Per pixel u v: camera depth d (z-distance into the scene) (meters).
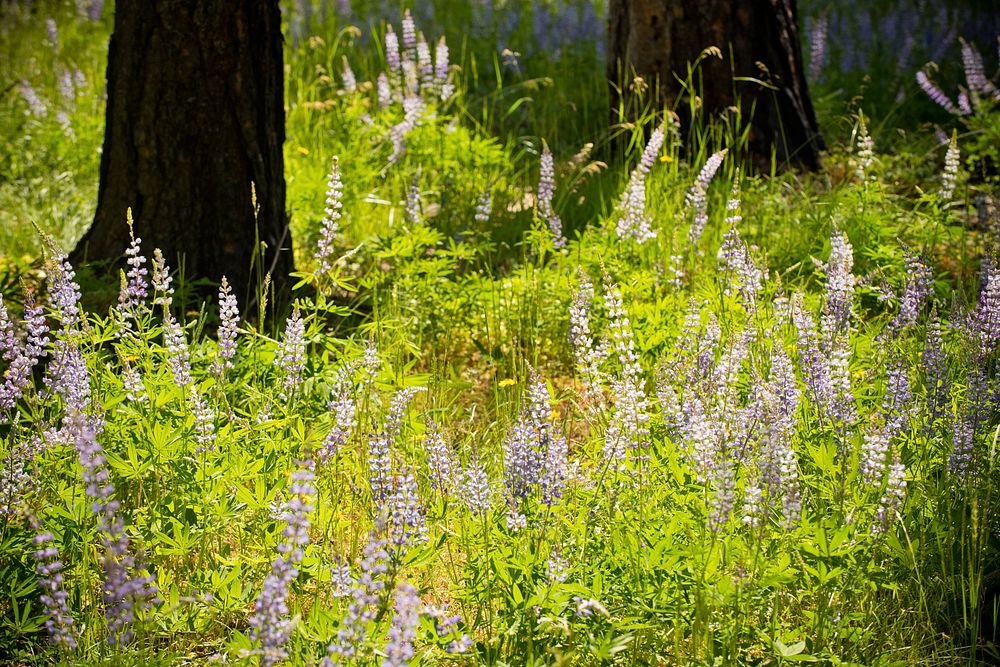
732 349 6.32
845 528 5.11
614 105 13.41
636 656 5.06
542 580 5.15
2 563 5.33
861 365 7.17
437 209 11.07
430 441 5.79
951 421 6.16
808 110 13.26
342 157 12.04
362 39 18.22
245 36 8.99
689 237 9.39
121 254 9.16
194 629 5.30
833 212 10.27
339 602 4.95
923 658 5.39
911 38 17.39
